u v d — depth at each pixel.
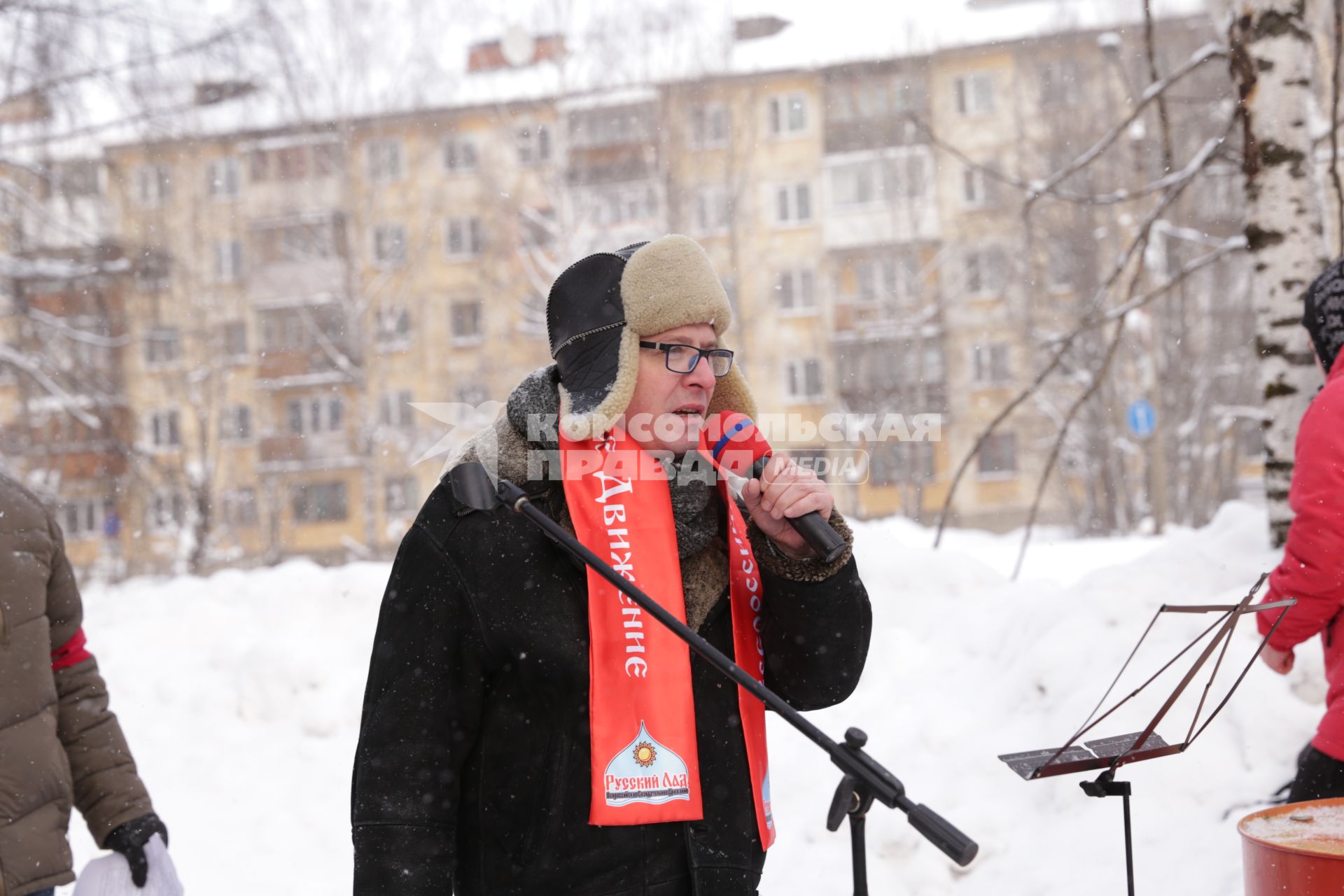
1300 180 4.92
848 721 4.96
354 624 6.81
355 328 27.53
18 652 2.61
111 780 2.78
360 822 1.97
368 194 27.83
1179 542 5.18
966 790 4.23
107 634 6.81
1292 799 2.86
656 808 1.93
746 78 31.92
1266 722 3.96
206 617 6.90
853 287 33.75
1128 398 26.78
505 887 1.99
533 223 28.36
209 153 31.00
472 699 2.03
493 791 2.01
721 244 29.70
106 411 17.62
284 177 31.44
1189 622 4.48
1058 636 4.64
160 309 29.25
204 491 27.33
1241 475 35.72
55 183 13.88
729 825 1.99
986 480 32.19
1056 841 3.90
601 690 1.95
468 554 2.02
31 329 16.19
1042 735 4.30
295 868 4.79
